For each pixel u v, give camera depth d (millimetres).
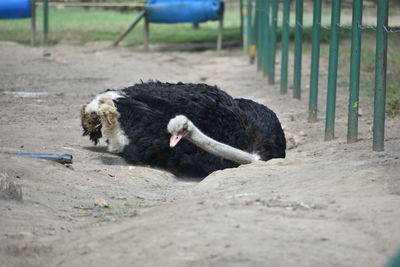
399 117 17438
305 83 25234
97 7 54375
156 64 31516
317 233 7770
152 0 37500
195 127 12258
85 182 11812
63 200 10500
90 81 26031
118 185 12008
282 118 18922
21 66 29172
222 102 13586
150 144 13375
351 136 14797
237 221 8164
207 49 38000
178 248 7465
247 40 35312
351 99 14695
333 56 15703
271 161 12789
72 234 8562
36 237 8516
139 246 7707
